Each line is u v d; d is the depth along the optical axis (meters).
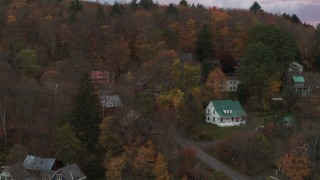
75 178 85.38
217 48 146.62
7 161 90.00
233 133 98.19
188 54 135.00
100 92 109.88
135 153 87.81
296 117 109.44
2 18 150.62
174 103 106.50
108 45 142.38
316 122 105.56
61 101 106.31
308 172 85.62
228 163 93.50
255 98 117.00
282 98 120.31
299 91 124.69
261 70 115.56
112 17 158.75
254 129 102.75
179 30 150.00
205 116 112.81
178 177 85.56
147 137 94.12
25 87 107.88
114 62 136.88
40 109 105.56
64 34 144.62
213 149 97.69
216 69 123.75
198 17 162.88
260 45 118.94
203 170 86.75
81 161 91.81
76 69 125.06
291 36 133.50
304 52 154.38
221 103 111.94
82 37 144.88
